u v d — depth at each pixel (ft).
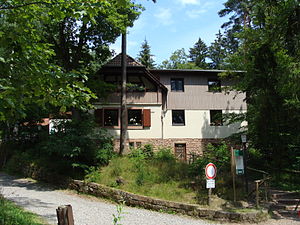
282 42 41.34
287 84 39.58
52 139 51.67
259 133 46.03
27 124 76.48
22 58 15.12
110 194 41.45
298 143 47.06
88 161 53.72
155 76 83.41
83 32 63.10
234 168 36.86
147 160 54.03
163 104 82.84
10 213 23.54
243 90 60.34
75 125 53.57
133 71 77.36
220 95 85.76
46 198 41.57
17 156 72.28
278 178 46.50
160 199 36.22
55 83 15.93
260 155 53.62
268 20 42.78
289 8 38.19
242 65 59.41
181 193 38.40
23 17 15.51
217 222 30.96
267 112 43.39
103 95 71.00
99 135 57.00
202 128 83.25
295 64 38.37
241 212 31.17
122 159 53.98
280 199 38.09
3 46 14.82
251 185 43.65
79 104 18.65
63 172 54.70
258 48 44.55
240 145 65.16
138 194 38.99
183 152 81.71
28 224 22.16
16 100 14.57
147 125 78.18
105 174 47.88
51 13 15.66
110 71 76.89
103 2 15.30
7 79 14.67
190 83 84.84
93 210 34.88
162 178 44.06
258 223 30.58
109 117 77.56
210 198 34.37
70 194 45.85
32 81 15.44
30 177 62.59
